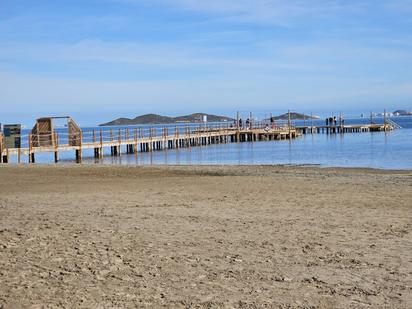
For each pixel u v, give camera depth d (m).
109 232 9.84
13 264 7.48
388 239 9.33
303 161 38.44
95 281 6.72
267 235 9.68
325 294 6.25
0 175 24.80
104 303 5.87
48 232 9.77
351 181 20.47
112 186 19.30
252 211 12.70
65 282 6.66
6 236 9.37
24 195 16.39
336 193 16.36
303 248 8.63
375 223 10.94
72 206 13.58
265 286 6.56
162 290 6.37
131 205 13.80
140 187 18.78
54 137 42.38
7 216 11.75
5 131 39.19
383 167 31.03
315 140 73.25
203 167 29.70
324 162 36.59
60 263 7.56
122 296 6.13
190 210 12.87
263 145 65.19
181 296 6.14
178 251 8.38
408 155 41.50
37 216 11.76
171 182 20.64
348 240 9.25
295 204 13.91
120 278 6.86
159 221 11.16
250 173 25.61
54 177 23.84
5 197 15.78
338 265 7.57
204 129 76.50
